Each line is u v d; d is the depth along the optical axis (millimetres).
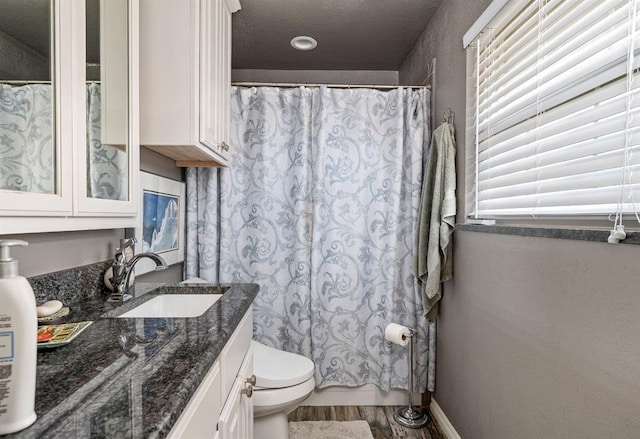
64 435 489
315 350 2316
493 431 1533
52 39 932
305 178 2303
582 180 1080
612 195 965
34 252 1070
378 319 2338
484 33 1652
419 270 2107
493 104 1610
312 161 2311
